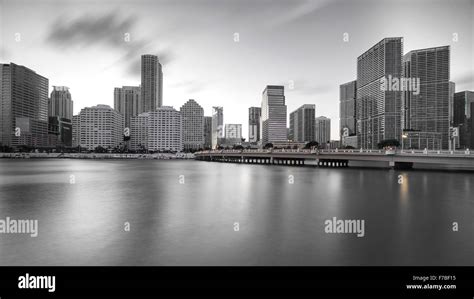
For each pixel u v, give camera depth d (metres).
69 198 41.28
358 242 21.80
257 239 22.42
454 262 18.42
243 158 194.75
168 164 174.00
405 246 21.00
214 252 19.81
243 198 40.84
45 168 124.94
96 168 126.81
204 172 98.06
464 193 44.31
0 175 84.56
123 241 21.86
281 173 89.69
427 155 78.06
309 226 25.97
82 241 21.88
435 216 29.53
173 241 21.89
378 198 40.22
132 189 51.41
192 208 33.88
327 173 86.69
